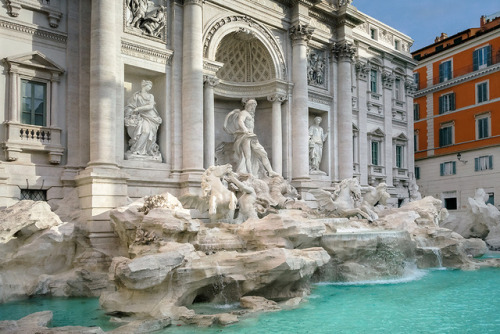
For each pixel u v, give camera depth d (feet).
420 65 182.50
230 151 101.19
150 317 45.73
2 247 57.93
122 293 49.21
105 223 70.54
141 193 79.25
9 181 68.28
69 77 76.02
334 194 93.71
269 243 61.31
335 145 116.98
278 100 103.60
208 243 60.59
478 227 119.44
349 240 68.39
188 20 86.02
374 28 138.92
